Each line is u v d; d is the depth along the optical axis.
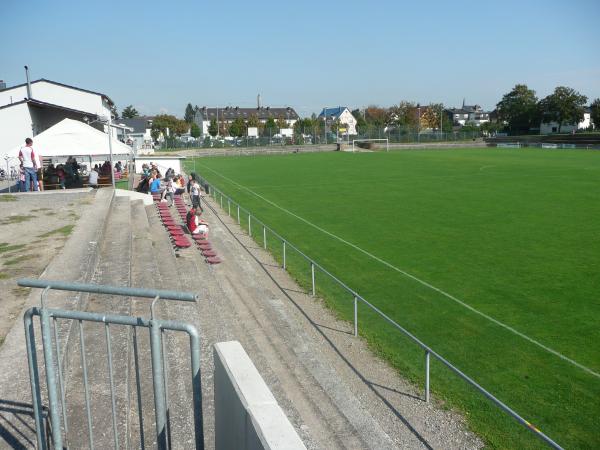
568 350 11.49
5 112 42.09
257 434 3.08
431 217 27.20
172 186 32.56
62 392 4.59
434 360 11.09
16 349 6.78
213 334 10.07
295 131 136.12
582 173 48.41
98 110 60.47
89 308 8.90
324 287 16.14
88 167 43.66
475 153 82.81
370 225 25.61
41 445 4.73
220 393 4.08
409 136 113.75
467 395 9.59
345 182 44.28
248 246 21.70
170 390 7.09
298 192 38.44
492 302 14.55
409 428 8.36
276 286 16.06
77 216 17.59
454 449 7.86
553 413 9.03
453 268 17.91
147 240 17.02
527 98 133.50
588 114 142.50
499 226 24.53
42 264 11.64
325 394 9.04
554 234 22.62
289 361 10.33
